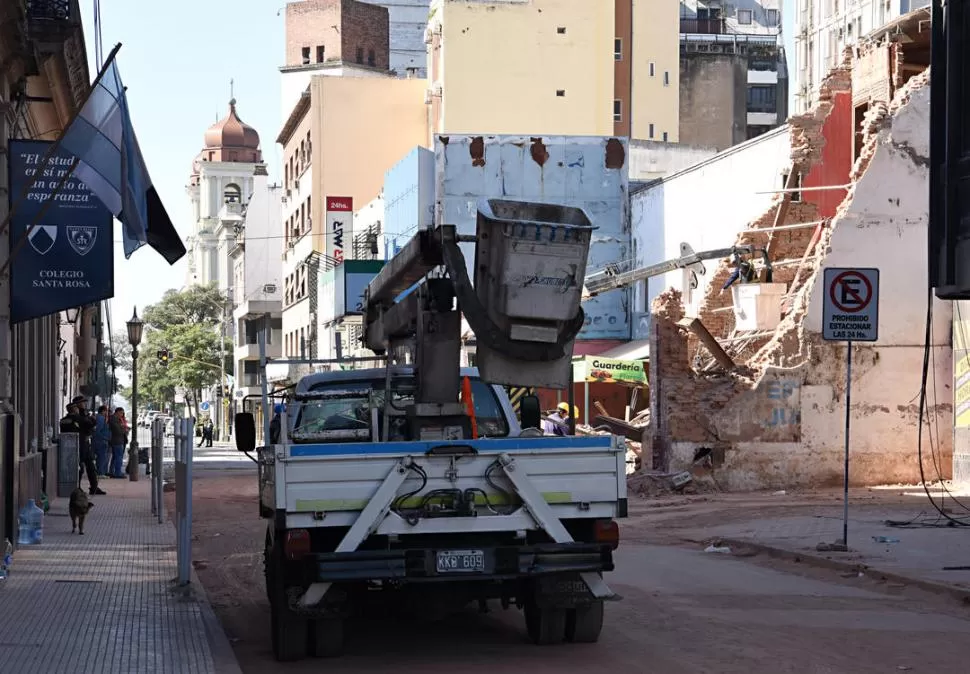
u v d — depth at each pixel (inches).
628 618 438.6
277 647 372.8
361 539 358.0
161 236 696.4
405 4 3919.8
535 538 374.6
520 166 2087.8
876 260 1146.7
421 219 2144.4
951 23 584.7
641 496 1094.4
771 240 1389.0
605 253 2042.3
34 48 669.3
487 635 412.8
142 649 376.2
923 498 961.5
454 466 365.7
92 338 2172.7
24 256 657.6
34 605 466.9
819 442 1135.0
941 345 1147.3
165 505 1011.3
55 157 661.9
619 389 1724.9
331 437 432.5
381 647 393.1
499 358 362.9
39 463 912.3
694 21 3639.3
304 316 3120.1
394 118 3063.5
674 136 3073.3
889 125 1154.0
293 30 3779.5
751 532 725.3
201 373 4515.3
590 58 2689.5
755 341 1299.2
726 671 343.3
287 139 3508.9
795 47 3432.6
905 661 356.2
